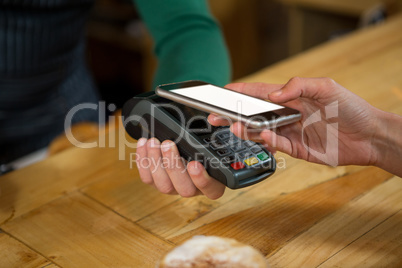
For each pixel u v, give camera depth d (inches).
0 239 27.7
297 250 26.4
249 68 116.8
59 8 44.9
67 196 31.4
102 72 105.0
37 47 45.3
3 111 47.4
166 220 29.2
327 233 27.6
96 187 32.3
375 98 42.0
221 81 39.7
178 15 44.1
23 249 26.9
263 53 119.6
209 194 28.3
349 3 81.7
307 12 91.3
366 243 26.8
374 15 74.7
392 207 29.5
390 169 30.0
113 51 102.5
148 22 45.7
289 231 27.8
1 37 43.5
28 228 28.6
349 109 28.1
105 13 95.8
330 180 32.3
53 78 48.3
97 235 27.9
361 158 30.1
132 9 94.2
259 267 21.4
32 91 47.4
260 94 31.4
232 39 110.0
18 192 31.9
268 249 26.5
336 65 48.2
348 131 29.2
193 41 42.5
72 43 48.4
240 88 31.7
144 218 29.4
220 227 28.4
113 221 29.1
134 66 102.3
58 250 26.8
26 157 45.7
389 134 28.8
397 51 50.4
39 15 44.1
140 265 25.6
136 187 32.3
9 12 42.8
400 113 39.5
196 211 29.9
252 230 28.0
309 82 27.4
